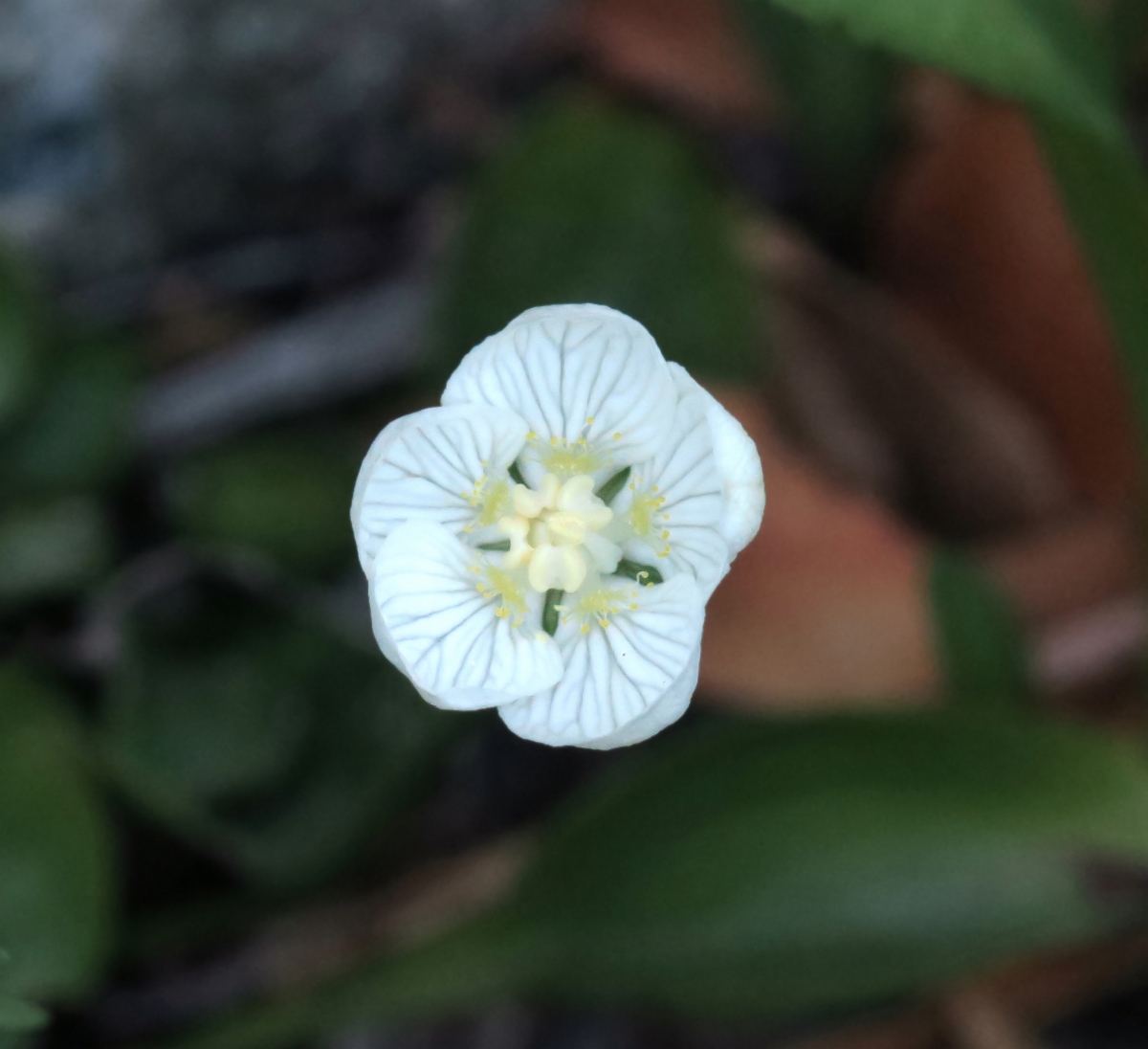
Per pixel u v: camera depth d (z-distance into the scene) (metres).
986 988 0.10
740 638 0.10
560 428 0.07
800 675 0.10
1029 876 0.09
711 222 0.11
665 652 0.07
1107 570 0.11
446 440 0.07
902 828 0.09
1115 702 0.11
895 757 0.09
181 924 0.11
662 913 0.09
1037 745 0.09
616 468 0.08
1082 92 0.07
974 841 0.09
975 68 0.07
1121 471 0.11
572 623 0.08
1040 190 0.11
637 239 0.11
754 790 0.09
